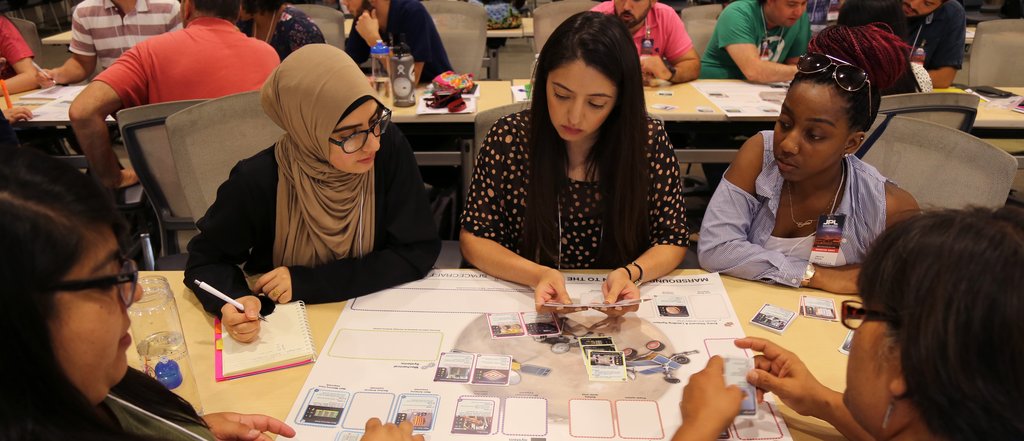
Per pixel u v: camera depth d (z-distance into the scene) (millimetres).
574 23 1344
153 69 2268
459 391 1052
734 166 1565
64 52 6492
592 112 1351
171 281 1419
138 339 1028
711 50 3363
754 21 3135
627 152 1449
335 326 1241
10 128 2146
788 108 1327
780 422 993
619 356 1140
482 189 1589
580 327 1233
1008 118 2672
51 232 525
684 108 2709
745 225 1532
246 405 1035
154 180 2059
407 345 1176
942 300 554
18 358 522
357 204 1403
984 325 531
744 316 1294
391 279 1376
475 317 1271
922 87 2590
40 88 3029
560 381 1076
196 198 1932
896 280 607
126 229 645
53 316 536
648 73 3088
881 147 1825
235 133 1953
